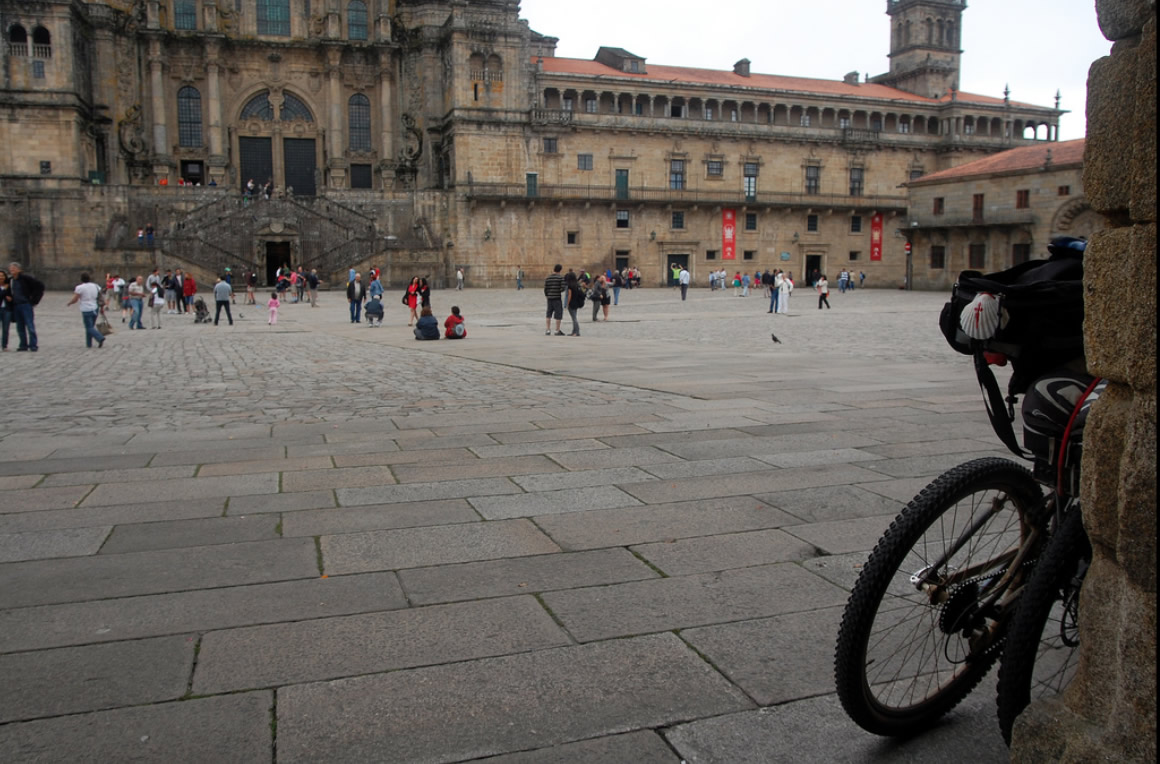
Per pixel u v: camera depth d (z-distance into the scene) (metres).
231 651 4.38
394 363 18.41
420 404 12.27
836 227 86.31
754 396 12.61
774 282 40.84
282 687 4.02
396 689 4.01
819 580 5.32
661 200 79.00
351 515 6.65
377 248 68.69
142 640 4.50
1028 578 3.99
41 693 3.96
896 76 96.00
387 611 4.87
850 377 14.87
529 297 59.00
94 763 3.42
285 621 4.73
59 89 64.94
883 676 3.69
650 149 79.62
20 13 64.12
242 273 63.47
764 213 83.62
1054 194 65.38
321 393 13.60
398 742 3.59
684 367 16.78
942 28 94.44
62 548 5.89
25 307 21.98
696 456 8.61
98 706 3.85
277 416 11.35
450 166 75.94
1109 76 2.83
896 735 3.70
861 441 9.27
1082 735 2.84
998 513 3.97
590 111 78.81
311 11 78.00
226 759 3.46
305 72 78.00
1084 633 2.94
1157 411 2.47
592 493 7.25
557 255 77.12
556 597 5.06
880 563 3.53
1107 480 2.82
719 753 3.57
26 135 65.00
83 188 65.81
